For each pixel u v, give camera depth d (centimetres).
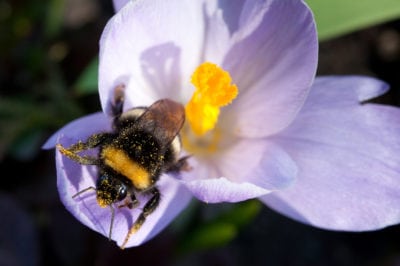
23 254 19
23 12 20
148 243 17
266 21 14
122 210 13
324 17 14
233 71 14
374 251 20
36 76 20
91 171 13
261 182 14
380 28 21
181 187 14
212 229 16
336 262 20
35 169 19
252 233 20
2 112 19
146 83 14
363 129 14
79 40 21
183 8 14
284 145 14
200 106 14
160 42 14
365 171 14
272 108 14
